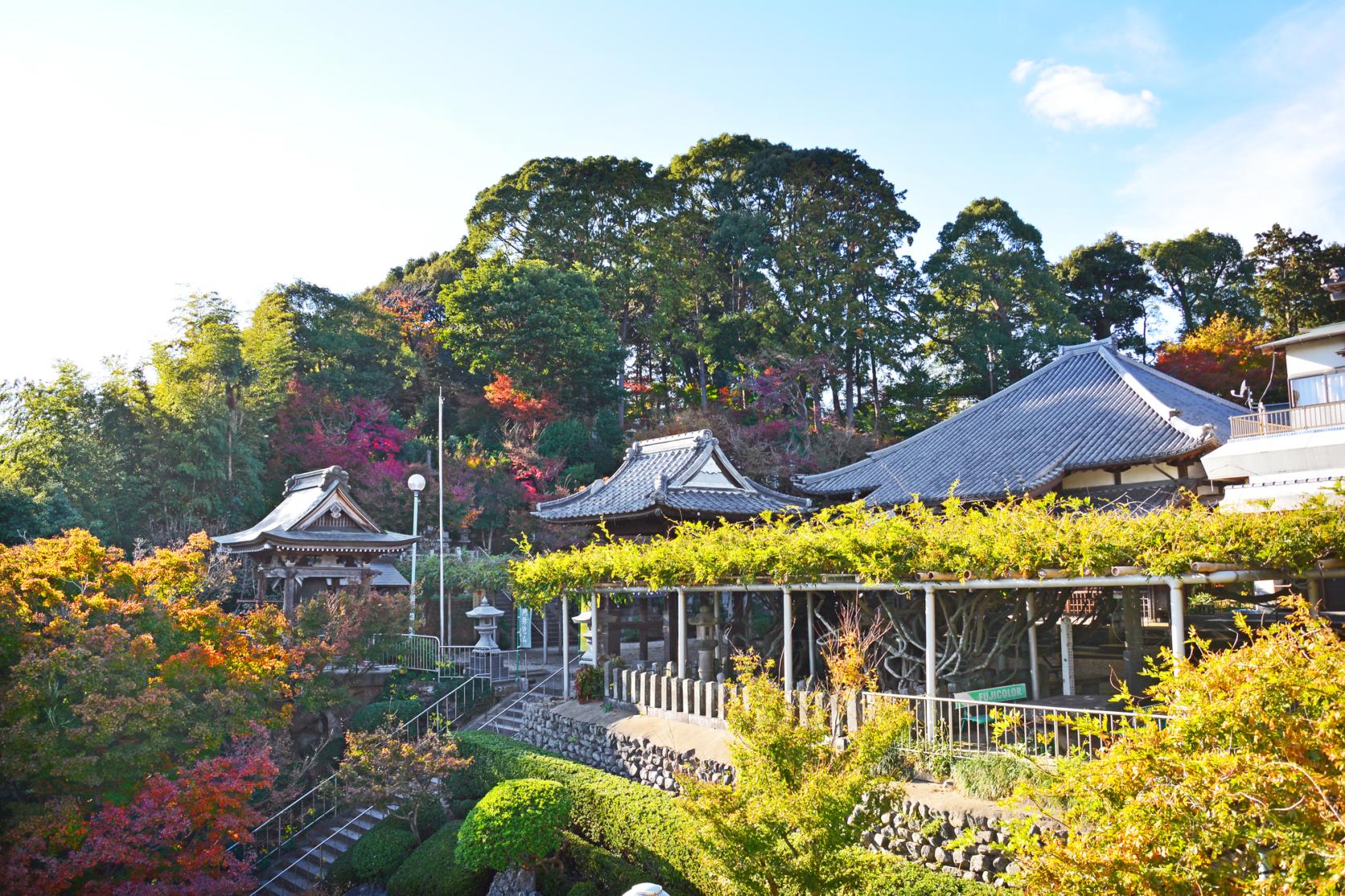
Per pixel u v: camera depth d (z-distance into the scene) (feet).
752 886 35.83
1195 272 216.33
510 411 177.47
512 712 84.38
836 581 55.77
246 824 55.98
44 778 52.70
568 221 213.25
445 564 122.01
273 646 72.18
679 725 64.95
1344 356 80.89
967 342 194.59
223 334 142.41
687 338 198.08
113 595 63.62
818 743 37.99
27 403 126.41
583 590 78.64
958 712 51.67
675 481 82.79
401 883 60.54
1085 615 74.54
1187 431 77.00
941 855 42.22
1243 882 20.34
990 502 84.33
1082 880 22.06
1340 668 21.63
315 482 104.47
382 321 198.70
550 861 57.52
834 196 210.59
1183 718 23.00
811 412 182.80
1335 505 39.70
